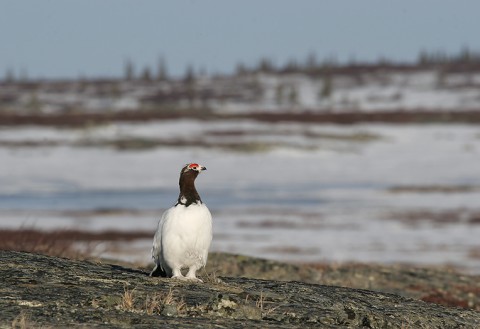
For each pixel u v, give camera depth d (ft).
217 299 31.71
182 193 35.27
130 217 174.29
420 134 487.20
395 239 140.77
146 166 319.88
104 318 28.40
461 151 386.52
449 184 251.60
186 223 34.40
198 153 364.38
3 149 369.30
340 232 149.89
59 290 31.73
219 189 237.45
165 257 35.32
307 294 35.50
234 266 60.08
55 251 57.98
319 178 275.39
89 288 32.37
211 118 574.97
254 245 129.29
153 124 531.91
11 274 33.78
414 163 332.60
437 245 133.49
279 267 61.67
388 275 63.16
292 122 550.77
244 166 321.11
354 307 34.40
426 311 35.76
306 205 196.95
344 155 369.30
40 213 179.52
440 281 62.85
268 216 174.40
